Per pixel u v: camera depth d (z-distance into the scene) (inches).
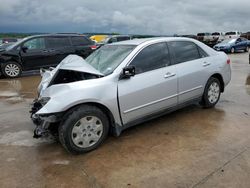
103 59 146.4
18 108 199.8
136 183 95.3
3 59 349.1
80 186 95.0
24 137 142.2
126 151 120.9
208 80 172.7
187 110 180.2
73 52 388.8
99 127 123.0
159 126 151.5
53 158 117.0
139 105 133.6
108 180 98.0
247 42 852.0
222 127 146.4
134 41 153.5
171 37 160.6
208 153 115.6
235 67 422.6
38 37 369.4
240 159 109.1
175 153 117.0
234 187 90.4
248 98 210.4
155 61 143.5
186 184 93.3
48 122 116.4
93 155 118.5
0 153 122.7
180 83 152.5
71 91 113.2
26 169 107.7
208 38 1075.3
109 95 121.5
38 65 370.3
